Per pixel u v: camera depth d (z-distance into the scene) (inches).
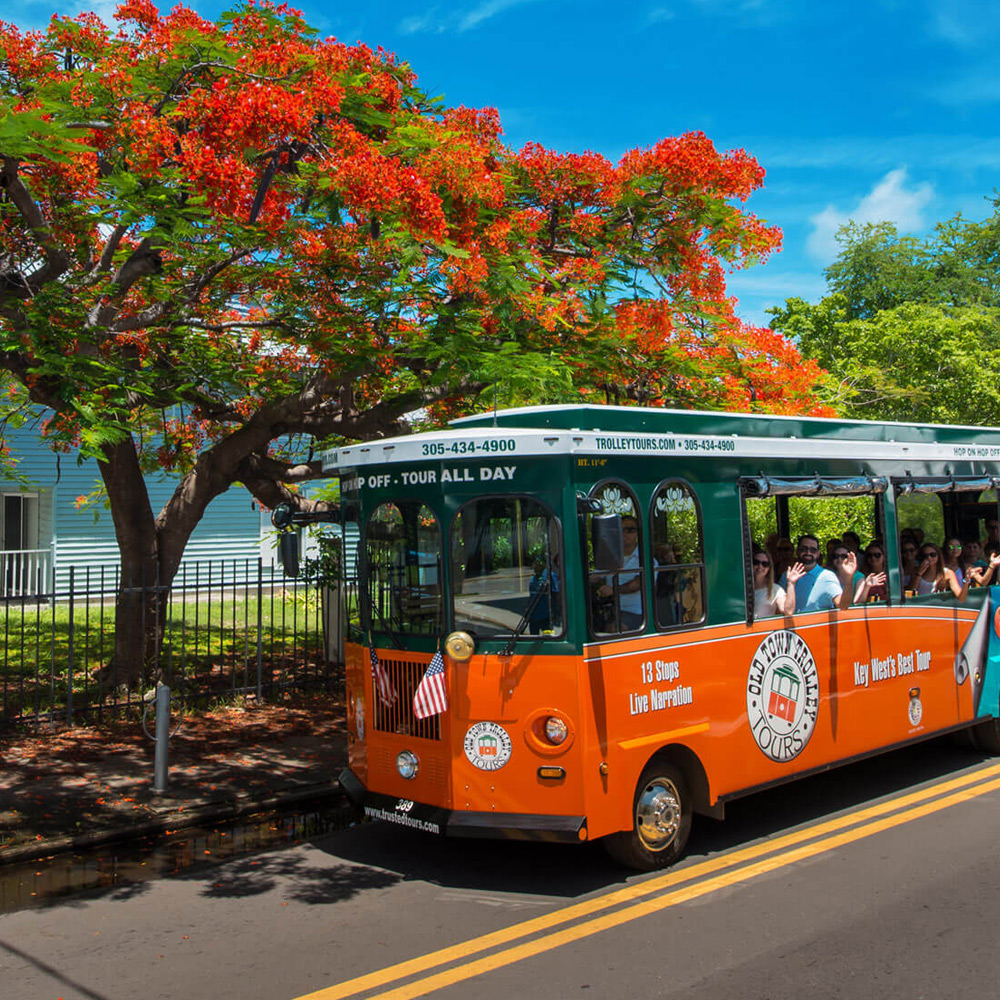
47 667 575.2
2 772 377.7
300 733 446.3
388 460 275.4
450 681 259.8
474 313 443.8
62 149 356.8
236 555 1003.3
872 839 297.7
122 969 215.2
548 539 254.1
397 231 419.5
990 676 402.9
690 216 506.0
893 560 356.2
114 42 428.8
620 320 484.4
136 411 542.6
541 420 279.9
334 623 578.9
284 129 380.2
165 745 353.7
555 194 506.6
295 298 463.2
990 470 415.8
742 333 576.1
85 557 912.9
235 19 430.9
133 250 465.7
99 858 298.0
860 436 355.9
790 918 235.9
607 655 255.8
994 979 202.2
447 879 271.4
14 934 237.3
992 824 311.7
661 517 274.8
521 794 252.5
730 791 287.3
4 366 414.9
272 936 232.7
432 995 197.9
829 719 324.2
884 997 194.7
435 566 267.4
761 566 306.8
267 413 500.7
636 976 205.2
